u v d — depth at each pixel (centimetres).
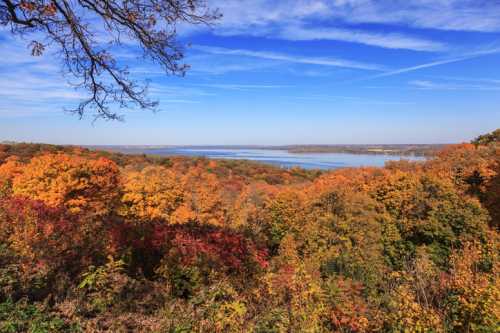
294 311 546
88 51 498
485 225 2378
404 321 618
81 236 764
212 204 3706
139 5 481
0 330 422
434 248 2308
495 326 583
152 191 3141
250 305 597
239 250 910
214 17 501
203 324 501
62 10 455
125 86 541
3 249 660
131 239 855
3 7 438
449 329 620
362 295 992
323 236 2300
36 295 534
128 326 508
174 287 718
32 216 787
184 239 851
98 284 580
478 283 674
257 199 4316
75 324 475
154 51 521
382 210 2797
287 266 886
